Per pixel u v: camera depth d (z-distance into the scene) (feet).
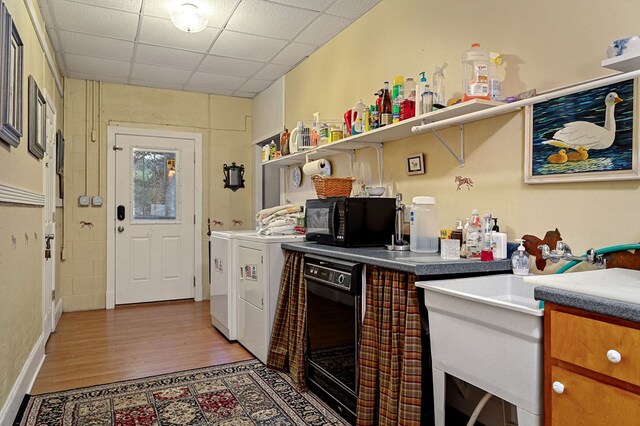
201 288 17.33
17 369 7.47
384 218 8.75
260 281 9.92
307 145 11.77
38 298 9.56
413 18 8.82
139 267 16.51
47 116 11.30
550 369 4.00
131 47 12.67
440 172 8.14
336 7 10.18
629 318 3.36
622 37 5.24
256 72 14.85
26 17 8.27
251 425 7.04
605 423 3.53
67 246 15.34
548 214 6.14
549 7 6.12
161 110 16.87
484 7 7.16
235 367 9.62
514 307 4.28
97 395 8.16
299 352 8.51
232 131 18.04
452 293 5.03
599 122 5.46
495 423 6.18
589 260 5.31
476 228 6.70
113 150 16.11
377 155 9.98
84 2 9.99
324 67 12.39
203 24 10.25
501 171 6.87
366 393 6.47
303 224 11.18
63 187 15.02
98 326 13.20
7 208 6.71
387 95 8.77
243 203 18.24
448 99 7.87
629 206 5.19
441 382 5.32
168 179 16.99
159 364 9.83
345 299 7.19
